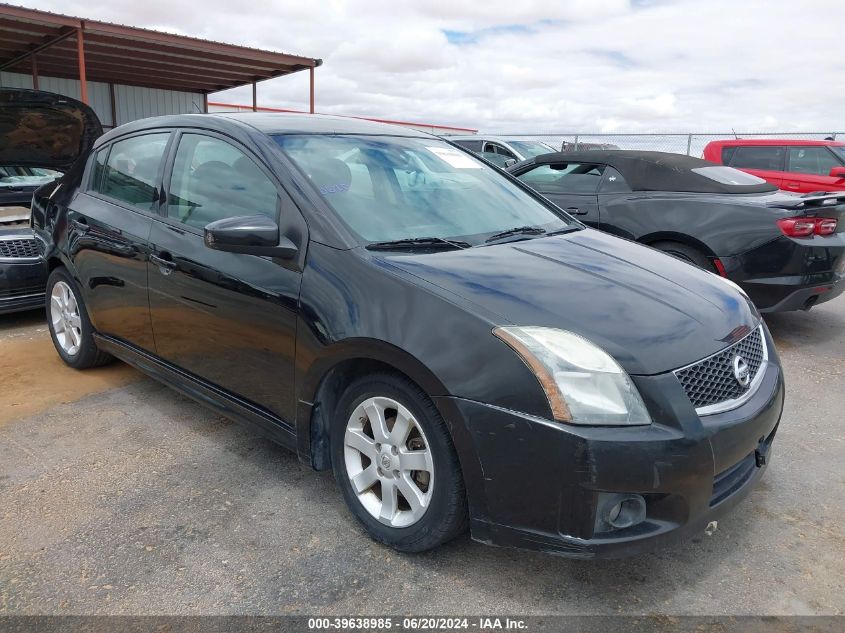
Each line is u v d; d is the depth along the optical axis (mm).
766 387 2514
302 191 2807
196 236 3182
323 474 3156
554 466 2049
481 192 3469
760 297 5070
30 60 13430
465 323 2217
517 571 2445
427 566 2463
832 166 10094
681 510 2119
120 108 17516
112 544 2576
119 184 3867
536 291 2385
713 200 5242
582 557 2068
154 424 3684
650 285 2604
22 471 3150
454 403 2168
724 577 2430
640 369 2117
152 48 12375
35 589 2314
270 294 2744
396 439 2432
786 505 2926
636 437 2031
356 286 2488
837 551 2590
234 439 3512
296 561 2486
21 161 6070
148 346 3609
